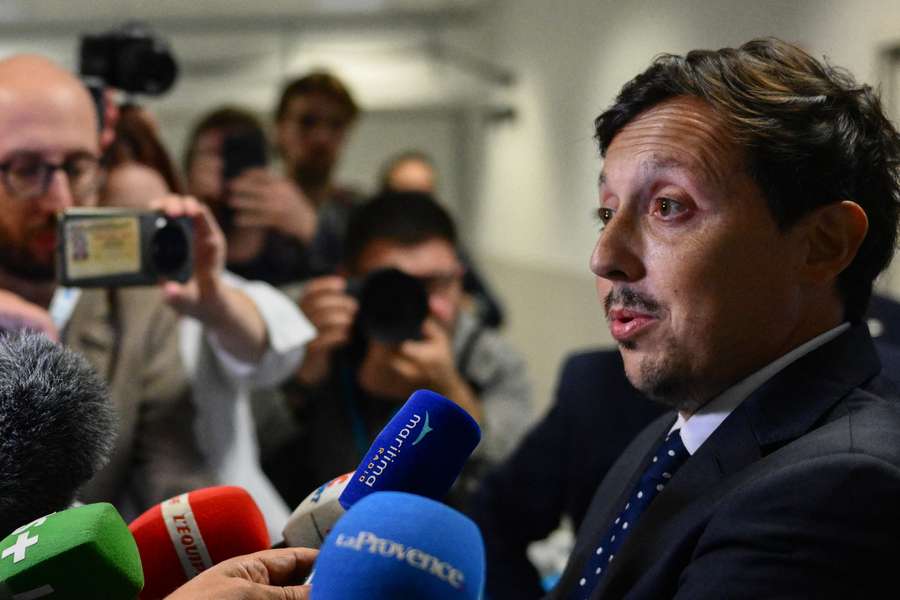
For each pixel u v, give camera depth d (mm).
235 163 2465
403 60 8117
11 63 1407
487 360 2221
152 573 791
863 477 679
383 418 1796
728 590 680
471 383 2197
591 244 5535
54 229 1388
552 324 6422
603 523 937
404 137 9633
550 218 6426
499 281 7980
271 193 2469
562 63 6004
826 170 774
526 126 7012
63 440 677
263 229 2469
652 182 783
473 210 9180
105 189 1651
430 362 1773
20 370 689
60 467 676
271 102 7863
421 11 8117
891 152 830
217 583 650
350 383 1808
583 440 1570
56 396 684
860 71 2920
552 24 6211
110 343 1461
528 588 1581
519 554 1604
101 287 1368
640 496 866
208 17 7961
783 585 669
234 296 1530
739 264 768
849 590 666
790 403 784
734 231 764
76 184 1423
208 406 1546
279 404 1797
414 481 736
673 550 750
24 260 1399
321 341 1760
